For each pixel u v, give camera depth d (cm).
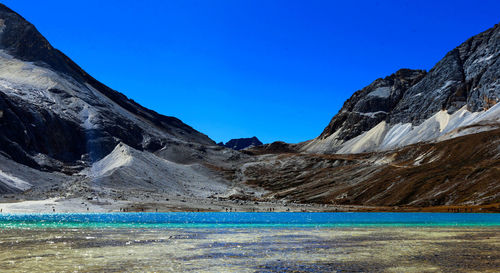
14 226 6159
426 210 13838
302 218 9919
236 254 3316
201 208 13750
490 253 3359
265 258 3100
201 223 7594
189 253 3362
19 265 2723
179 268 2666
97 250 3506
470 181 15888
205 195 18912
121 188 15662
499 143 19438
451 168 18438
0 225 6322
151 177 18688
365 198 18038
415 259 3048
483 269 2622
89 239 4388
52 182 16150
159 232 5409
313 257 3155
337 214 12538
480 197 14250
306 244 4062
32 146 19888
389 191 17888
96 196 13475
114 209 12006
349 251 3516
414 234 5253
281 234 5231
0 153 16788
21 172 15838
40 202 11950
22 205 11238
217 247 3781
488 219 9462
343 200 18312
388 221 8619
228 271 2564
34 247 3638
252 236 4925
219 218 9569
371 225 7300
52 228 5844
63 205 11706
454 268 2661
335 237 4828
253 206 15550
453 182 16475
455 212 13038
